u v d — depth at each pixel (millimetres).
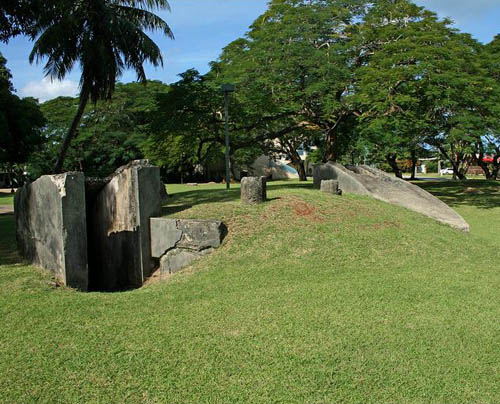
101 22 14953
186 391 3668
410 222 9781
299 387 3684
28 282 6930
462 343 4426
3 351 4434
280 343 4430
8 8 13883
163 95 15977
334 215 9156
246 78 16406
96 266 9617
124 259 8617
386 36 16281
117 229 8773
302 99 16891
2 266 8133
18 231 9312
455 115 16109
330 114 16250
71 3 14664
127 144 31453
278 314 5207
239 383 3760
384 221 9320
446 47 15508
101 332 4836
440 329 4742
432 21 17078
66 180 7066
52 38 14539
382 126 15656
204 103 15641
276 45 16531
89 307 5719
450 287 6238
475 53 18203
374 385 3705
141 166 8336
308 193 10781
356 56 17578
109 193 8977
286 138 28859
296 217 8781
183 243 7930
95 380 3859
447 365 4008
